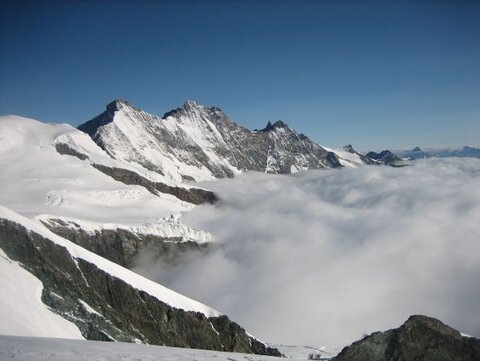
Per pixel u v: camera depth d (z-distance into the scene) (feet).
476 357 133.39
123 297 207.92
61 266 189.98
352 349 138.72
